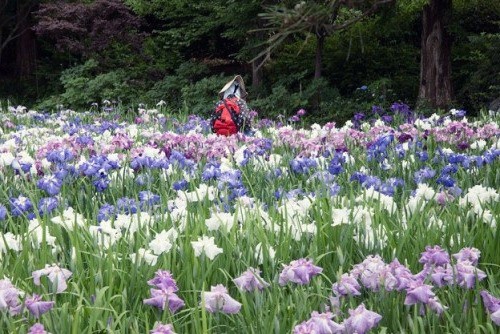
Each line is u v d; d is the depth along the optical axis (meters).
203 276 3.78
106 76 20.02
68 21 21.34
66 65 24.70
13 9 25.00
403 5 19.44
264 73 19.72
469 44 19.50
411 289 3.27
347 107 16.17
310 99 17.17
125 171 7.04
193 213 4.98
